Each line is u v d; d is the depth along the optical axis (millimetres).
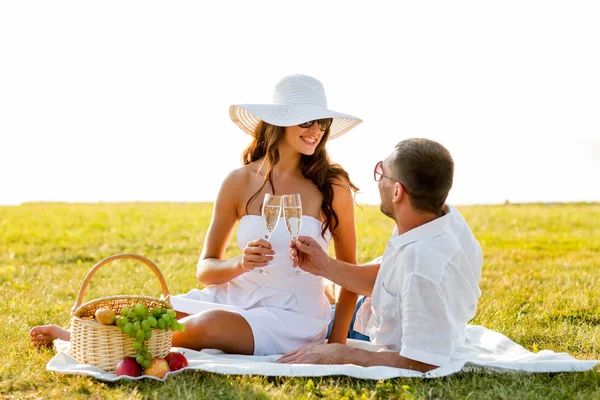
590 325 6219
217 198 5254
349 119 5469
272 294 5008
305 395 3930
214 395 3883
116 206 20922
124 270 9766
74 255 11523
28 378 4184
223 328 4734
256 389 3988
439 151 4281
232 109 5336
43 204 21578
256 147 5391
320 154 5223
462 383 4164
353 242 5402
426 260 4172
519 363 4426
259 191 5129
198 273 5109
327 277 4809
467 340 5262
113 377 4133
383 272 4500
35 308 6711
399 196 4320
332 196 5191
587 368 4422
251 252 4516
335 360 4410
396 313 4461
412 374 4203
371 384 4145
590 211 20438
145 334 4164
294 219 4508
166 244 13148
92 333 4277
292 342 4910
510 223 17469
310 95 5125
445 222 4301
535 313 6770
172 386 3996
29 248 12430
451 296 4297
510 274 9609
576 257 11664
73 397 3855
